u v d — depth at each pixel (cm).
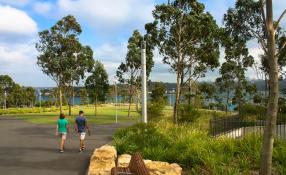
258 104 4266
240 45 4200
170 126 1892
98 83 6128
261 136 1288
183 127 1850
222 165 1088
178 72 3512
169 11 3441
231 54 4847
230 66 4941
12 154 1783
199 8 3525
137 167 932
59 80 5716
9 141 2361
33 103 11762
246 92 4981
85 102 10375
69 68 5666
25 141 2356
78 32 5731
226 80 5038
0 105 10638
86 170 1383
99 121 4525
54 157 1683
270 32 781
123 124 4038
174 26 3544
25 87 11494
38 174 1323
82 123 1888
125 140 1532
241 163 1070
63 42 5594
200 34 3531
